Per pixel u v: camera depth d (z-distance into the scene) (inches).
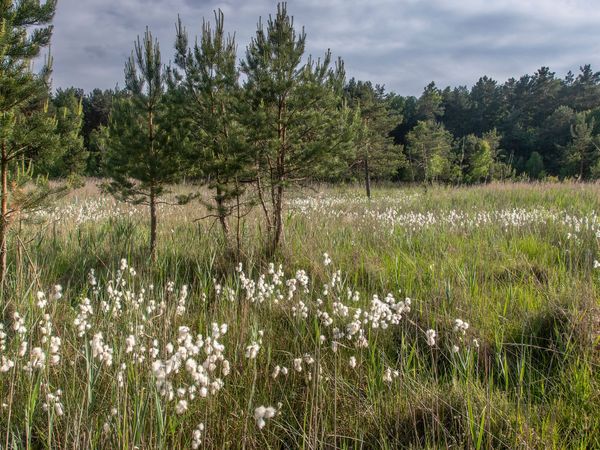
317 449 118.2
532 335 161.8
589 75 2497.5
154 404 120.1
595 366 142.6
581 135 1375.5
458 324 152.6
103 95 1596.9
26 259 229.0
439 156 1359.5
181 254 273.4
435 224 382.9
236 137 256.7
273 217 292.5
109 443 109.0
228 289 199.2
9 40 182.4
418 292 211.2
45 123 197.5
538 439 114.7
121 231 283.1
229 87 275.3
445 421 126.9
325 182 855.1
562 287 196.1
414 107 2209.6
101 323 160.9
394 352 168.6
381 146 962.1
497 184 770.8
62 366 139.9
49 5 191.5
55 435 118.3
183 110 272.2
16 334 140.7
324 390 140.3
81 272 239.0
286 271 255.3
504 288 214.1
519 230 347.6
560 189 620.7
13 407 125.0
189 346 111.3
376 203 612.1
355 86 1011.9
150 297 203.3
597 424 120.3
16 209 194.4
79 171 682.8
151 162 252.2
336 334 139.4
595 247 265.6
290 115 274.5
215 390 119.1
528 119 2454.5
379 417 130.1
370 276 236.4
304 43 275.3
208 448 120.8
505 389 139.3
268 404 136.2
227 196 270.7
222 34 273.4
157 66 259.6
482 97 2785.4
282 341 172.6
